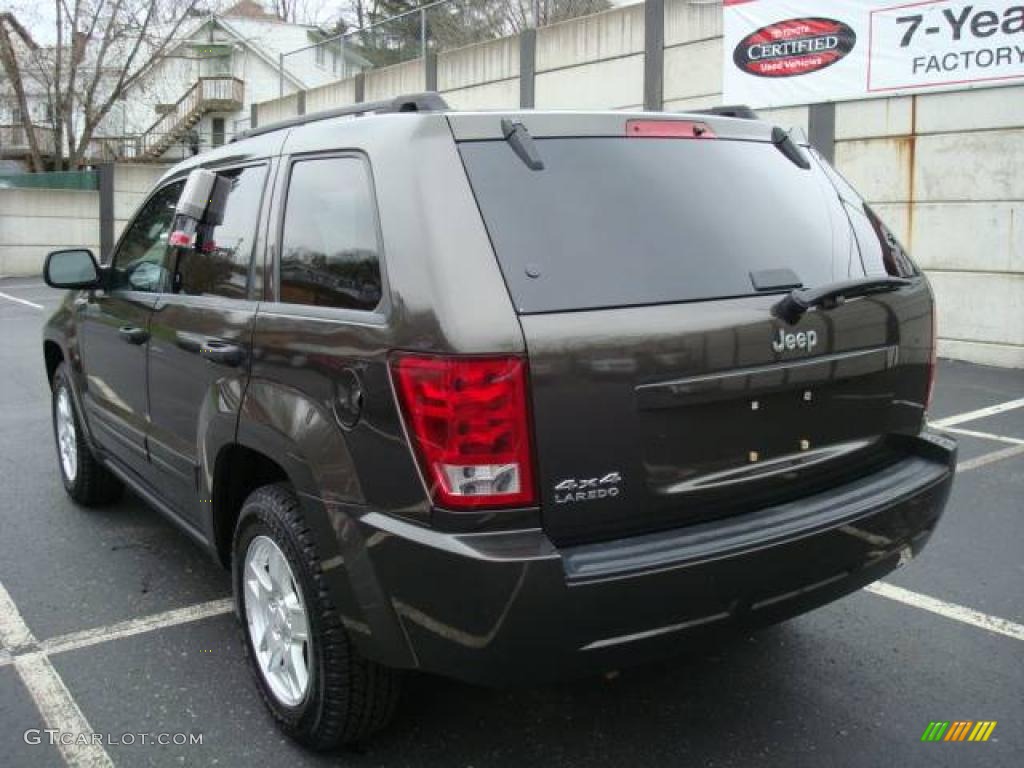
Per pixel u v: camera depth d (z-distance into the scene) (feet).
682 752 9.72
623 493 8.11
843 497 9.38
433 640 7.91
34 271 77.56
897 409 10.25
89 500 17.28
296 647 9.65
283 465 9.21
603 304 8.11
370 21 143.54
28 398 28.40
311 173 9.94
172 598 13.44
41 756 9.61
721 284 8.81
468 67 54.08
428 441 7.68
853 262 10.12
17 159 123.13
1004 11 29.99
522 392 7.63
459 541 7.61
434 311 7.74
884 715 10.36
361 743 9.81
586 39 46.52
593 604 7.65
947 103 31.94
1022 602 13.20
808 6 34.99
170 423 12.31
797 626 12.54
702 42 40.78
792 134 11.14
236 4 144.36
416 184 8.27
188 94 125.59
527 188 8.41
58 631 12.41
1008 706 10.50
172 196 13.75
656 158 9.32
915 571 14.32
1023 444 21.50
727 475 8.73
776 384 8.86
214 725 10.20
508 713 10.49
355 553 8.32
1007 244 31.14
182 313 11.76
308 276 9.54
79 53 93.15
